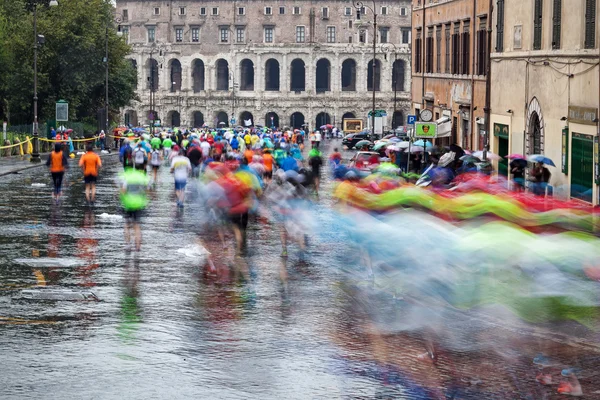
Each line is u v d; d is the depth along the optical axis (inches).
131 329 968.9
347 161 4264.3
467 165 2374.5
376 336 946.7
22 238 1601.9
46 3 5826.8
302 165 2859.3
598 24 1878.7
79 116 5689.0
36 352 874.8
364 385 784.3
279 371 823.7
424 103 3671.3
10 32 5167.3
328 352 886.4
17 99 5137.8
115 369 823.7
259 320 1019.3
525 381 792.9
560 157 2106.3
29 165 3459.6
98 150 5093.5
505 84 2549.2
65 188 2583.7
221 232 1552.7
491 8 2667.3
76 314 1033.5
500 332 947.3
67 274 1273.4
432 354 870.4
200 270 1325.0
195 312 1055.0
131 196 1497.3
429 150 2967.5
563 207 1471.5
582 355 867.4
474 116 2906.0
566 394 759.1
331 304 1103.0
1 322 990.4
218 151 2709.2
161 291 1169.4
